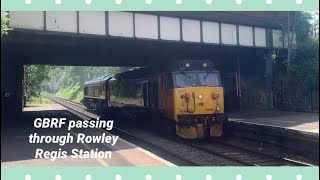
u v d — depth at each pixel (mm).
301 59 30984
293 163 12695
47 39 22625
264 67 32844
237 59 33094
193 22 25375
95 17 21719
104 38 22234
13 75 30812
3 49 26203
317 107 29609
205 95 17469
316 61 30031
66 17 20859
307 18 31969
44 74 60188
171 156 13984
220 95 17797
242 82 33406
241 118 23781
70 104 57500
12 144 14633
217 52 30328
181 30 24766
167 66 18594
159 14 23906
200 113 17297
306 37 32188
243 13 27891
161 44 25578
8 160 11508
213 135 17531
